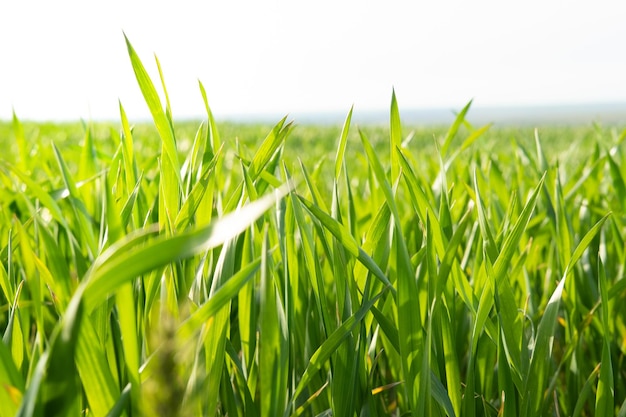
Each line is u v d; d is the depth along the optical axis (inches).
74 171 56.1
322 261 27.6
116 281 9.5
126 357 12.0
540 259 32.3
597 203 37.4
